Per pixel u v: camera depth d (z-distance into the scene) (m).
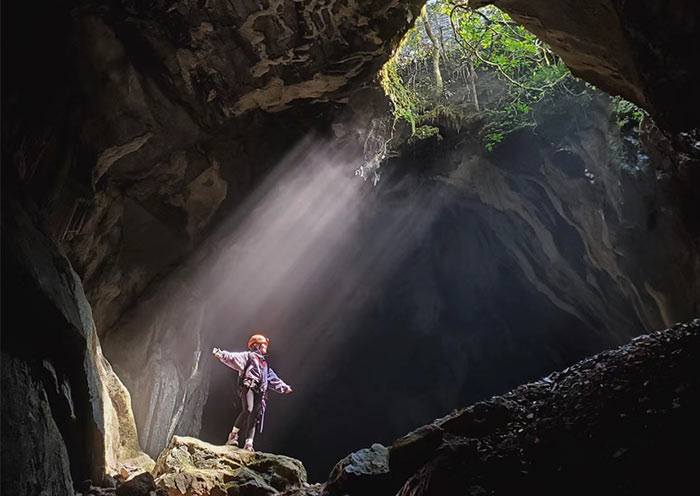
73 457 4.42
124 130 6.07
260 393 6.81
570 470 3.65
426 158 11.51
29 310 4.04
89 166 5.86
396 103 9.30
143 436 7.10
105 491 4.44
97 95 5.62
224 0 5.84
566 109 10.32
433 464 4.16
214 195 7.82
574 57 6.62
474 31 9.98
